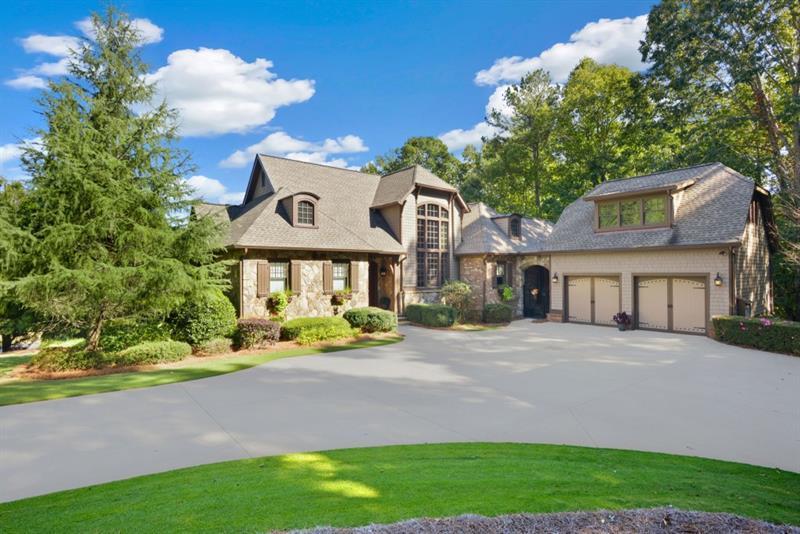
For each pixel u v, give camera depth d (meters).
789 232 18.66
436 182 23.03
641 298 18.50
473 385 9.35
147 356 11.59
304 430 6.58
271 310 16.36
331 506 3.69
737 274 16.22
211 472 4.89
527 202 38.59
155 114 12.48
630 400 8.19
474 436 6.34
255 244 15.67
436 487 4.18
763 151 22.53
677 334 17.05
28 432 6.51
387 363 11.77
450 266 23.27
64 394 8.69
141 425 6.82
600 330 18.47
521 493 3.99
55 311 10.95
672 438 6.25
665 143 28.16
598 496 3.90
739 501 3.86
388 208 22.05
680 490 4.15
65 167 10.46
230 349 13.55
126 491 4.39
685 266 16.95
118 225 11.58
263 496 4.00
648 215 18.73
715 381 9.62
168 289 11.77
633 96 24.16
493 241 22.91
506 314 21.00
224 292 16.59
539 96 33.19
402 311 21.27
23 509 4.04
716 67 20.47
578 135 32.56
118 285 11.02
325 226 18.64
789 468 5.23
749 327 13.92
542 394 8.62
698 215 17.55
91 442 6.11
